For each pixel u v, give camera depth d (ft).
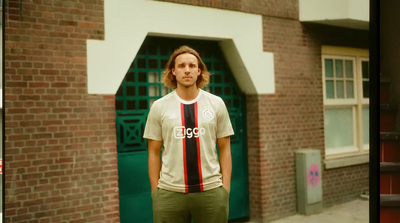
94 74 16.85
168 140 9.42
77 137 16.40
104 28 17.12
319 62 25.43
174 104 9.53
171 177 9.34
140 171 19.24
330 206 25.80
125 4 17.66
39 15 15.57
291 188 23.68
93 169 16.79
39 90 15.56
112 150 17.33
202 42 21.45
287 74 23.61
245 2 21.62
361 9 24.03
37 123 15.51
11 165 14.96
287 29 23.63
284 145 23.38
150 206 19.60
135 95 19.24
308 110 24.72
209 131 9.48
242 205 22.75
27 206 15.25
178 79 9.48
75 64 16.39
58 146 15.94
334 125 27.27
